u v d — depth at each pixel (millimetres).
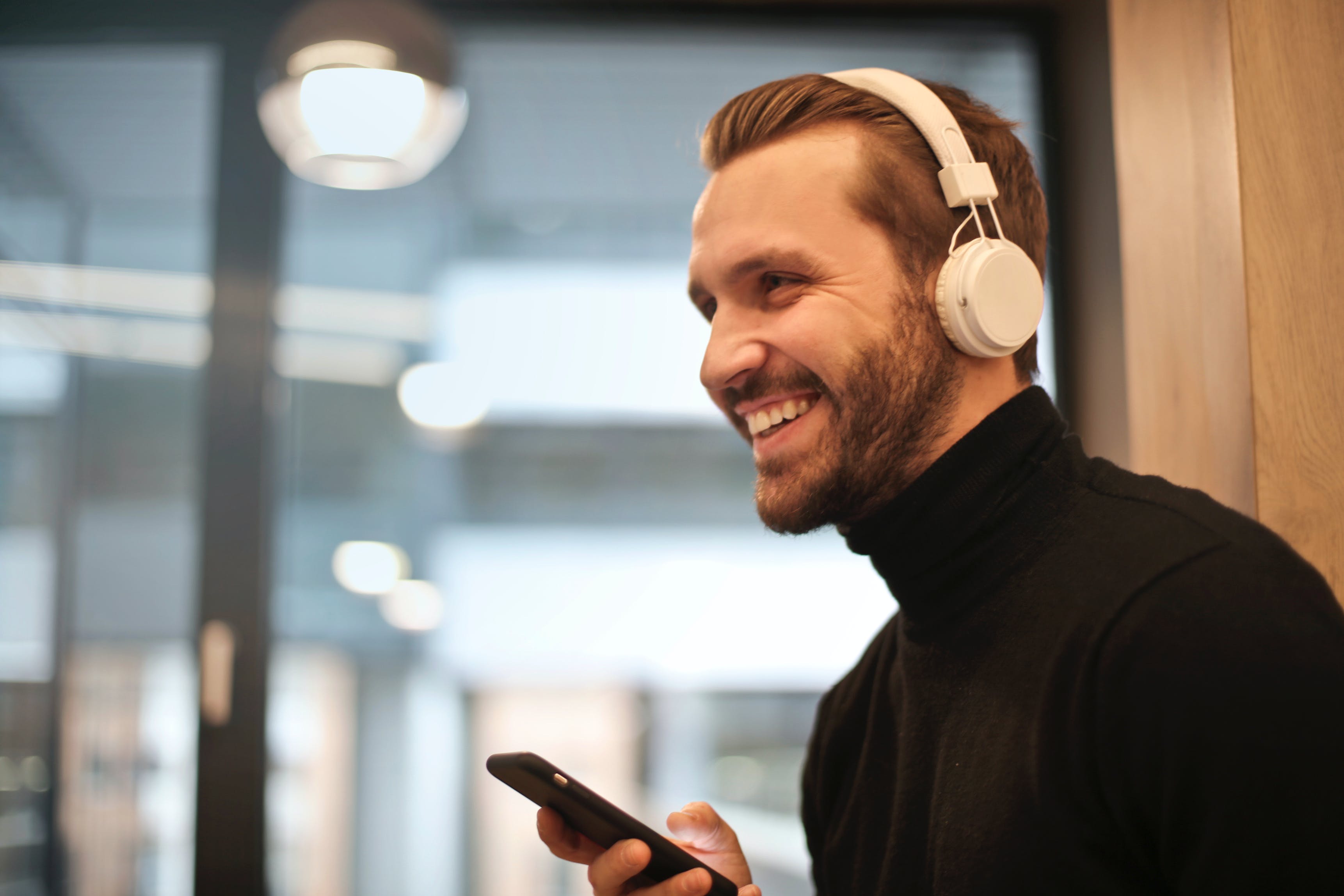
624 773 2557
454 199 2648
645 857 784
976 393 834
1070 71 2439
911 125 857
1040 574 763
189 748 2369
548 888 2488
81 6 2486
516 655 2547
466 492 2578
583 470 2615
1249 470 1040
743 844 2535
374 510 2523
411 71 2035
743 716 2584
